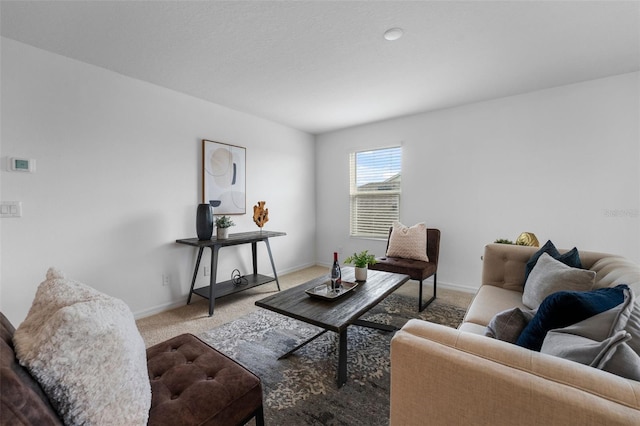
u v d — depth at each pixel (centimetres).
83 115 224
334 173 446
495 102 308
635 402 56
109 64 228
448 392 74
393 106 330
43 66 204
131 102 251
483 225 320
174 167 283
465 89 282
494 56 218
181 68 236
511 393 66
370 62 227
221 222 297
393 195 388
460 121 330
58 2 156
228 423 99
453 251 341
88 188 227
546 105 283
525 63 229
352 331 232
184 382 107
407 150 371
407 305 289
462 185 332
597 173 262
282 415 141
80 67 222
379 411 143
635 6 161
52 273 115
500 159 308
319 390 159
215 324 246
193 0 156
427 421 78
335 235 450
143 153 260
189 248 298
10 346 78
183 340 139
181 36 191
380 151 400
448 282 345
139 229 258
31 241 201
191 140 297
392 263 296
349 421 137
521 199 298
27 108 198
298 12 167
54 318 75
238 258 350
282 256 414
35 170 202
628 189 251
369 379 169
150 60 222
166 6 161
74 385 71
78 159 222
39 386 69
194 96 298
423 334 84
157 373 114
